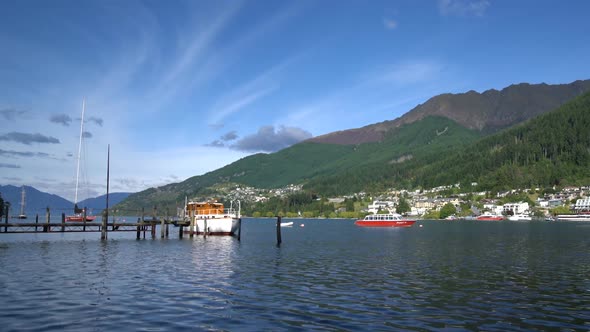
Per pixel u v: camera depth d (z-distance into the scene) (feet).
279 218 220.43
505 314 74.38
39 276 111.75
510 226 490.90
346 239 273.75
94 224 223.51
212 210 283.59
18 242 224.33
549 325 67.97
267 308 77.71
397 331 64.13
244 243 231.71
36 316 70.85
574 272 122.52
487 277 113.80
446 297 87.86
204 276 114.11
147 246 204.13
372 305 80.48
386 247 209.87
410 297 87.76
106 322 67.77
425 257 162.40
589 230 374.63
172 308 77.15
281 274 118.62
